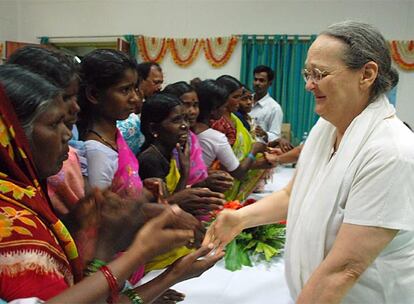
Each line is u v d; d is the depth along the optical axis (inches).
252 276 43.4
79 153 37.8
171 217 20.7
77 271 22.3
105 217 23.0
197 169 60.4
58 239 21.7
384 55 30.1
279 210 41.7
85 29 201.5
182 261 25.3
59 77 24.1
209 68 191.9
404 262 30.5
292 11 179.8
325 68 29.8
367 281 30.3
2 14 197.2
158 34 194.7
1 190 19.8
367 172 28.4
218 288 40.3
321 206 31.1
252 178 79.3
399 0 167.2
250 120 102.7
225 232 39.4
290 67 180.7
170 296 33.4
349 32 29.6
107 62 39.6
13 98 21.4
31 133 22.0
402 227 27.3
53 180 30.9
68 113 24.5
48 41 204.5
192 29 191.2
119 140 42.9
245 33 185.6
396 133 29.0
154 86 87.0
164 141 55.0
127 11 196.1
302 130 180.4
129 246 20.3
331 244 31.0
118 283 18.7
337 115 31.8
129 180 40.0
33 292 18.2
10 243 18.2
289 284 35.6
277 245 49.3
